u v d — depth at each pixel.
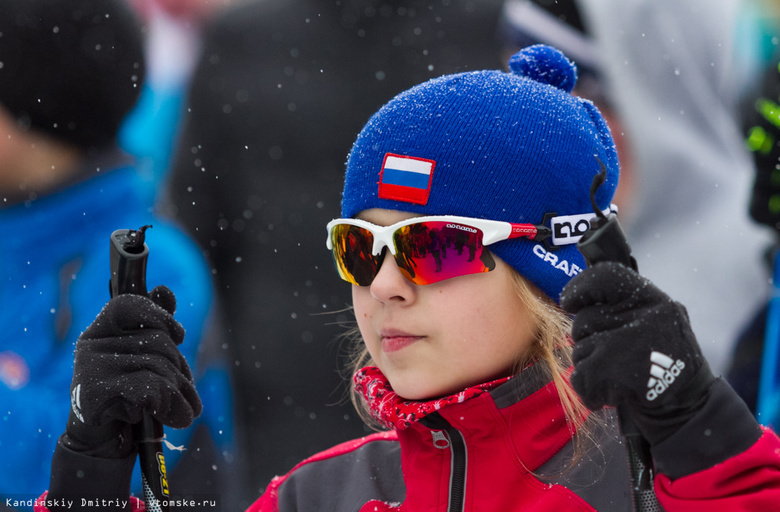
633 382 3.20
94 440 4.16
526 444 4.06
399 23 16.52
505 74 4.43
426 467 4.30
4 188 14.24
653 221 16.89
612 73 16.89
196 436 14.10
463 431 4.12
